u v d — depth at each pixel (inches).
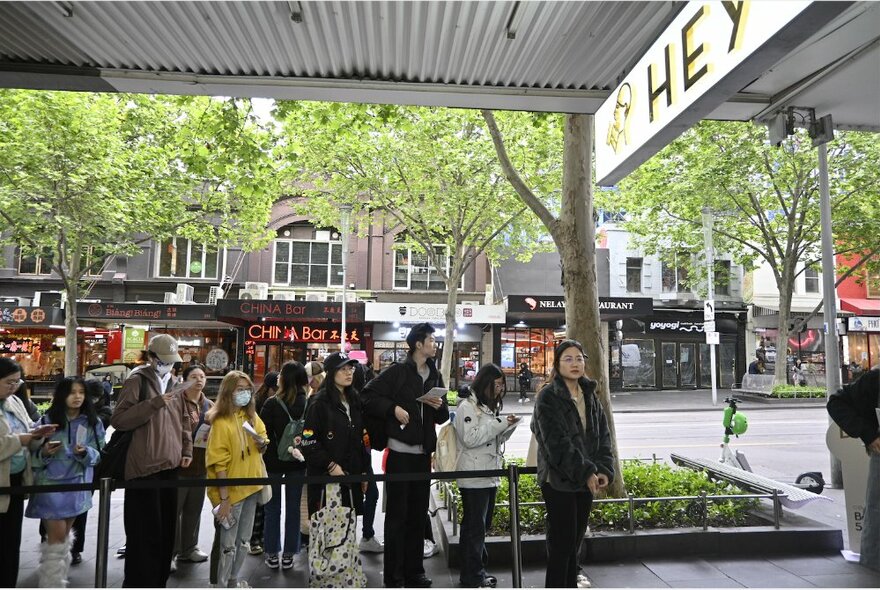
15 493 161.5
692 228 920.3
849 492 214.7
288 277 1079.6
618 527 221.1
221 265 1063.6
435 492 290.4
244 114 339.3
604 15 139.8
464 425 186.2
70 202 571.2
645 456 467.8
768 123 201.5
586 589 177.8
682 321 1123.3
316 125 376.2
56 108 509.7
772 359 1143.0
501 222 790.5
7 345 996.6
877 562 191.5
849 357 1157.1
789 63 165.8
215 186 681.6
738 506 233.9
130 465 175.6
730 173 750.5
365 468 222.1
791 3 75.2
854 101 189.3
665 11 136.6
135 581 172.7
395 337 1014.4
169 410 186.9
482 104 190.5
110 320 946.1
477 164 678.5
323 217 840.3
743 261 936.9
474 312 956.6
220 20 146.0
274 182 585.6
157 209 640.4
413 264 1090.1
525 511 224.1
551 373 165.5
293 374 225.5
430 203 736.3
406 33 150.7
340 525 177.3
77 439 192.1
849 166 730.2
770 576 193.3
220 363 1008.9
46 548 187.5
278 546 214.2
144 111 598.9
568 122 264.8
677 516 228.7
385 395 190.2
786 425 653.3
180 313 912.3
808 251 895.7
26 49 163.3
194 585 199.6
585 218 261.4
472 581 184.5
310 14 142.3
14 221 581.9
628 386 1121.4
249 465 189.2
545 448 153.9
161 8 140.9
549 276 1088.2
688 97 102.4
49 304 991.0
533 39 152.1
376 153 693.3
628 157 130.3
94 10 142.8
